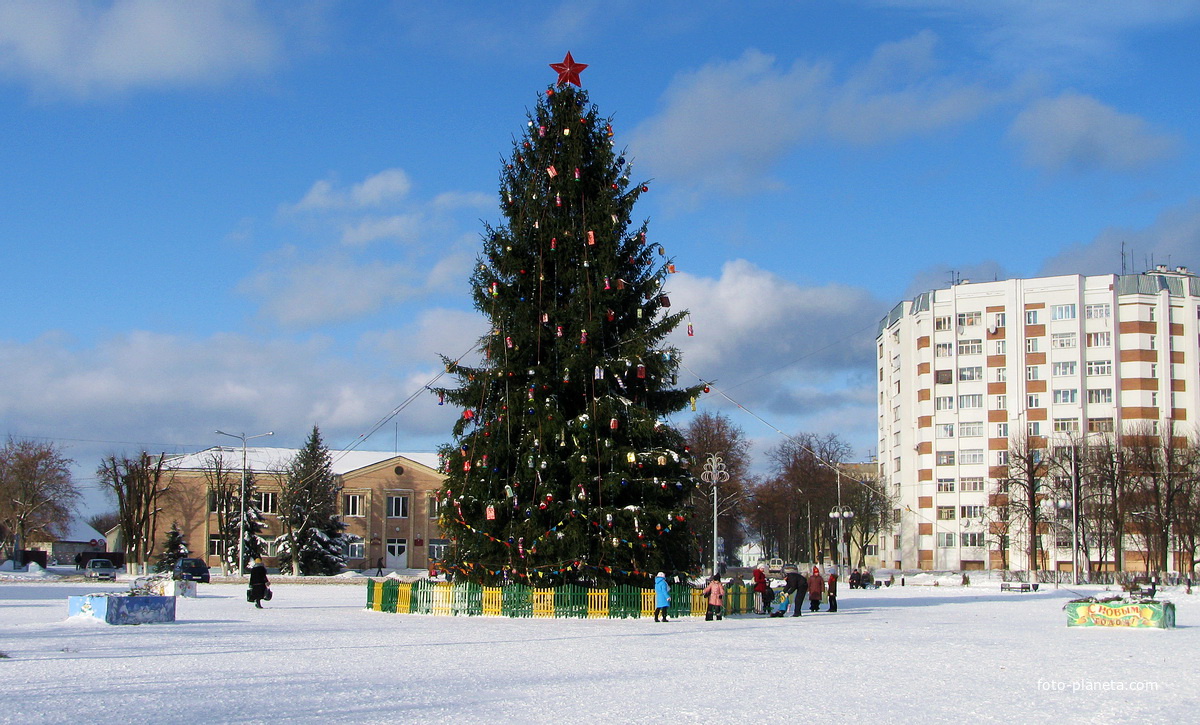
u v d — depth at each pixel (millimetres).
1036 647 22719
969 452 111375
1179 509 78562
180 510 98062
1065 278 109688
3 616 30312
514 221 35094
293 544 84812
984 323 112312
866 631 27766
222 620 29453
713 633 26422
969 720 12289
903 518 115875
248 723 11391
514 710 12578
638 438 33250
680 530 33875
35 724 11148
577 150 35062
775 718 12219
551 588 32062
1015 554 108125
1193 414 106688
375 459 108625
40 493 103438
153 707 12461
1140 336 107625
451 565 34500
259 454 105188
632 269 35469
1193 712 13141
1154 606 29000
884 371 127250
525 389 33312
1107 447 82500
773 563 108062
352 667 17125
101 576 74938
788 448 111812
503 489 33312
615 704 13195
